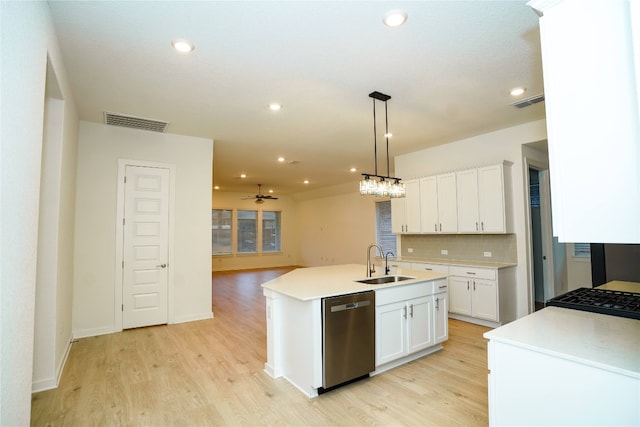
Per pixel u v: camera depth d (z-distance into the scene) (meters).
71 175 3.53
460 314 4.62
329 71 2.88
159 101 3.50
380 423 2.19
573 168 1.28
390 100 3.52
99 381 2.83
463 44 2.48
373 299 2.85
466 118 4.11
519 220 4.45
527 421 1.42
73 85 3.11
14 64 1.30
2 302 1.21
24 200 1.46
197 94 3.33
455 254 5.20
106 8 2.01
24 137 1.45
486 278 4.29
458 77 3.02
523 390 1.43
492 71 2.91
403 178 5.88
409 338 3.12
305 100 3.51
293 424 2.19
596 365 1.21
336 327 2.62
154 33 2.29
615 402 1.18
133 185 4.38
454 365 3.11
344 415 2.28
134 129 4.42
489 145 4.73
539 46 2.52
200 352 3.51
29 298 1.55
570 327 1.60
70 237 3.61
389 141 5.11
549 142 1.35
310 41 2.41
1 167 1.17
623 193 1.17
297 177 8.44
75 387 2.72
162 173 4.58
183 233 4.69
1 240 1.19
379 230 9.07
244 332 4.20
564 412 1.31
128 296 4.30
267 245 11.94
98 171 4.17
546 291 5.24
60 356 3.02
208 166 4.91
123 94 3.32
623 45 1.18
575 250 5.27
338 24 2.21
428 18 2.16
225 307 5.63
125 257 4.30
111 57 2.61
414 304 3.19
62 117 2.79
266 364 3.03
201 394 2.60
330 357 2.57
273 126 4.36
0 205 1.17
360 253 9.53
